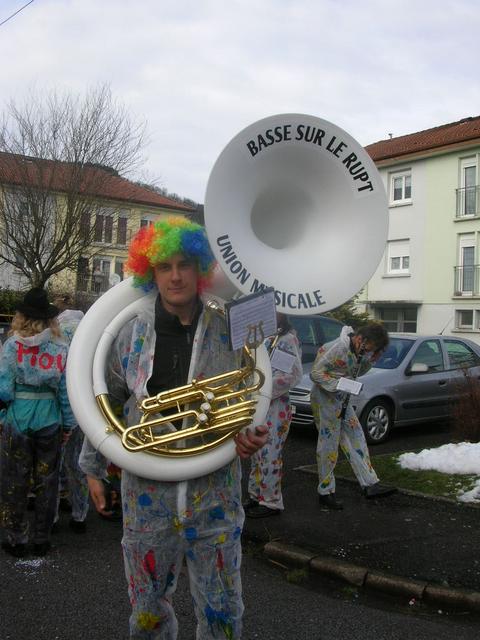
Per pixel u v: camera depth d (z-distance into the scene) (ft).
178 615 12.12
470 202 88.22
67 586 13.30
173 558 8.07
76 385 7.93
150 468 7.54
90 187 72.08
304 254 8.17
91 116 71.46
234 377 7.96
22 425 14.60
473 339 87.10
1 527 16.48
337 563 14.14
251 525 16.70
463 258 89.30
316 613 12.37
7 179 70.44
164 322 8.20
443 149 89.71
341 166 8.11
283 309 7.70
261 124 7.64
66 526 17.16
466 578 13.47
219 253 7.46
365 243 8.07
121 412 8.50
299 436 28.81
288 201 8.42
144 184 78.74
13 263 74.18
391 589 13.25
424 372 28.96
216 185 7.53
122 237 79.92
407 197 96.02
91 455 8.24
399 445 27.55
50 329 14.83
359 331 18.04
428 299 92.68
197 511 7.87
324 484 18.08
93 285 79.41
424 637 11.45
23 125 70.18
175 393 7.77
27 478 14.84
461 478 20.29
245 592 13.33
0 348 16.56
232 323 7.55
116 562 14.70
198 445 7.95
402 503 18.42
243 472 23.07
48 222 72.69
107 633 11.32
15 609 12.20
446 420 30.60
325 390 17.97
